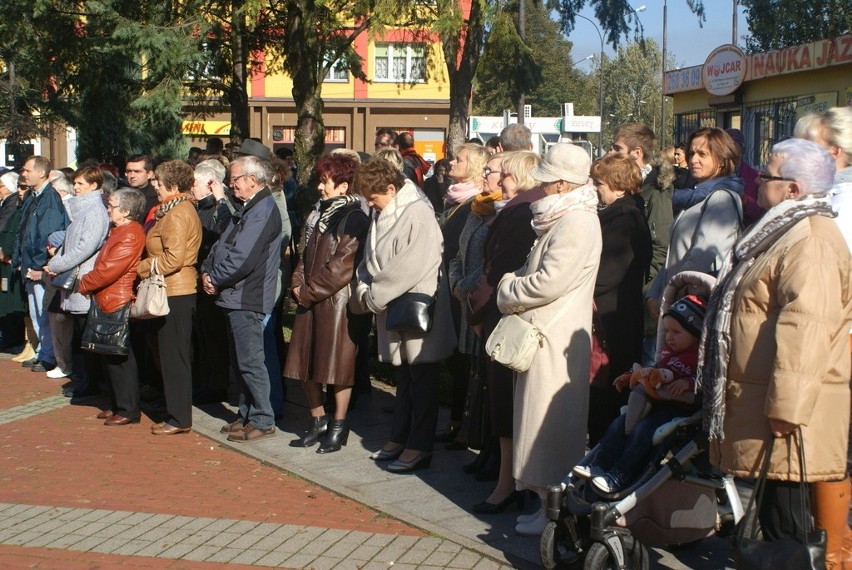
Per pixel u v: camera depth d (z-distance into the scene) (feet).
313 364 22.40
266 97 134.41
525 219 18.49
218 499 19.58
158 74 49.57
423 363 21.02
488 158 22.48
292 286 22.68
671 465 14.24
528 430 16.84
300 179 40.93
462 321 21.54
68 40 51.96
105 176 32.53
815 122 15.51
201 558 16.51
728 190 16.69
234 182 23.31
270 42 63.36
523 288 16.72
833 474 12.76
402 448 21.98
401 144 34.42
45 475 21.34
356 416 26.08
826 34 46.52
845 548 13.75
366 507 18.99
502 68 46.52
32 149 80.84
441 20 38.45
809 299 12.19
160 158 33.53
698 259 16.43
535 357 16.74
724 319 12.97
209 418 26.32
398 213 20.85
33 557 16.66
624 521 14.55
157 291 23.85
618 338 18.79
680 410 14.71
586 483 14.90
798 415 12.05
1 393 29.76
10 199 35.32
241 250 22.97
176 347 24.47
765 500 13.32
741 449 12.89
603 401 18.75
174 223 23.97
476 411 20.49
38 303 33.12
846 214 15.19
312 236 22.49
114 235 24.77
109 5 46.80
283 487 20.36
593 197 16.99
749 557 12.69
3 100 77.61
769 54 65.36
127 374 25.68
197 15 46.65
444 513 18.58
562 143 16.92
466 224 20.83
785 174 12.86
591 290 17.04
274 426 24.18
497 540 17.12
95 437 24.52
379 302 20.62
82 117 59.31
